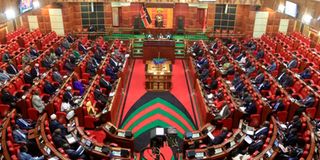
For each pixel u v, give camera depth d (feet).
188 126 36.76
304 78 43.42
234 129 33.09
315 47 59.67
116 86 39.96
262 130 29.27
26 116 33.71
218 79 41.86
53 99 33.76
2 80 38.83
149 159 29.78
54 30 69.87
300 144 28.86
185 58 61.72
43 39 59.47
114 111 36.73
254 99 35.14
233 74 45.70
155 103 42.32
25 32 65.57
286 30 70.49
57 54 53.01
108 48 59.77
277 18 68.74
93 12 71.00
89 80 43.37
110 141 30.66
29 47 52.80
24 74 40.01
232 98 35.83
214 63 48.11
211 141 29.37
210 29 73.56
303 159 23.99
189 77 52.31
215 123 33.17
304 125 29.99
